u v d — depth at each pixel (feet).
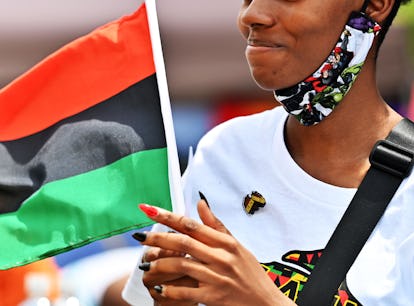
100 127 11.19
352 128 10.58
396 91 22.86
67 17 22.94
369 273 9.81
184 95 23.38
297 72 10.23
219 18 23.68
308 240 10.28
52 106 11.33
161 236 9.20
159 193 11.00
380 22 10.39
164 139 11.14
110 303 18.11
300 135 10.83
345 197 10.30
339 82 10.34
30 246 10.91
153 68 11.31
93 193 11.02
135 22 11.43
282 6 10.03
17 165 11.14
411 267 9.72
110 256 18.67
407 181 10.03
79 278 18.08
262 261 10.39
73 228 10.93
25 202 11.03
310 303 9.82
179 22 23.61
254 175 10.92
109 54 11.40
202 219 9.54
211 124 23.17
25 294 17.31
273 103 23.34
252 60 10.25
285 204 10.55
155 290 9.40
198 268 9.19
